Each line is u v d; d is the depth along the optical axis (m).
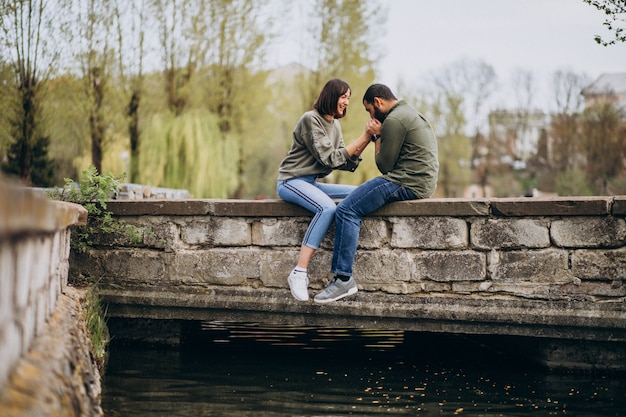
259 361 6.45
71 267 6.52
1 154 16.45
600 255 5.55
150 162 19.22
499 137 55.72
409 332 7.72
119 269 6.46
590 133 47.06
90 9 17.83
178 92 20.66
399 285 5.89
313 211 5.81
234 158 20.25
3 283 2.14
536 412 4.90
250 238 6.21
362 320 6.00
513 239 5.69
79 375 3.19
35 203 2.19
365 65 24.67
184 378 5.76
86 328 4.58
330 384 5.67
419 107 51.03
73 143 19.30
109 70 18.44
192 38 20.70
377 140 6.04
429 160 5.79
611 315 5.51
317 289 6.08
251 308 6.18
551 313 5.61
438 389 5.53
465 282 5.79
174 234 6.36
